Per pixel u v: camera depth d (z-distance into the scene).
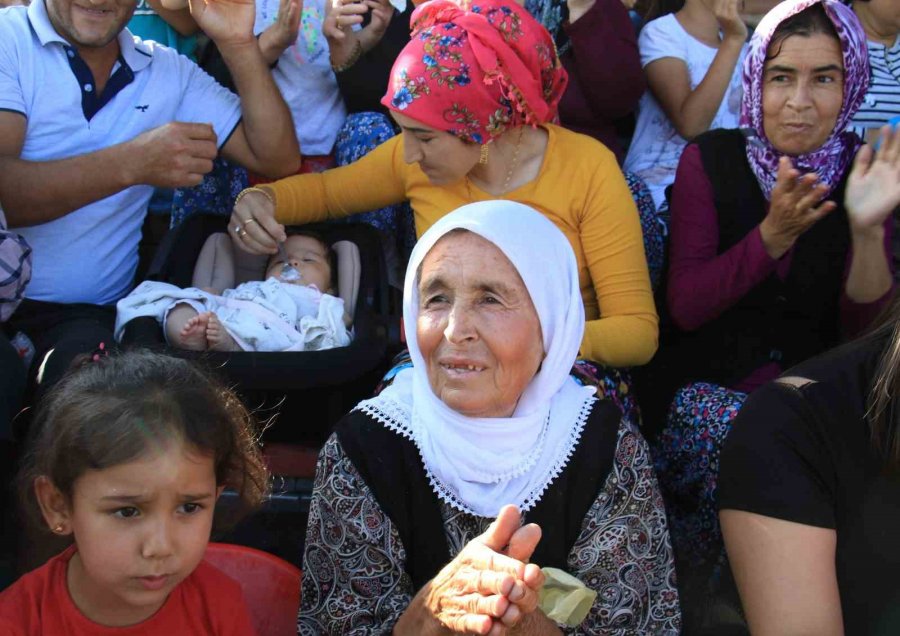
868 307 3.04
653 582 2.18
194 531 1.81
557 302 2.11
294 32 3.70
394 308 3.65
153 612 1.90
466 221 2.09
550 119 3.24
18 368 2.75
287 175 3.71
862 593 2.13
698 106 4.13
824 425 2.11
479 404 2.08
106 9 3.21
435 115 2.95
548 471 2.14
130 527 1.76
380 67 3.87
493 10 2.99
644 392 3.41
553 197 3.13
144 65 3.45
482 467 2.11
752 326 3.23
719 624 2.80
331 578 2.14
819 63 3.02
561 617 1.96
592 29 3.92
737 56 4.09
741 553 2.15
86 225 3.32
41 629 1.85
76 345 2.88
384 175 3.42
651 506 2.20
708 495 2.85
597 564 2.14
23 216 3.16
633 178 3.69
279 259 3.43
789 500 2.10
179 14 4.04
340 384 2.90
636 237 3.15
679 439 2.95
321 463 2.17
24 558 2.44
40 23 3.27
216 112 3.59
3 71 3.23
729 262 3.09
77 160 3.14
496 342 2.05
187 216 3.58
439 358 2.09
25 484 1.96
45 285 3.29
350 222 3.64
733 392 2.97
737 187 3.24
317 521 2.16
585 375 2.71
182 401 1.81
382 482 2.13
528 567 1.70
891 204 2.84
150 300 3.04
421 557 2.14
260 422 2.78
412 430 2.16
